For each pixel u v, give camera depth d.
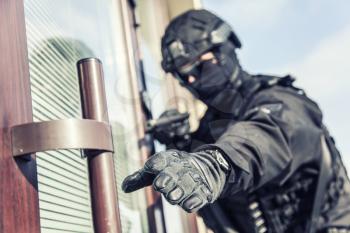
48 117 0.80
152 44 2.01
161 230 1.38
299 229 1.04
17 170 0.50
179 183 0.50
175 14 2.28
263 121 0.80
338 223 1.06
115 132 1.27
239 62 1.27
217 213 1.20
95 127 0.51
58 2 1.03
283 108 0.86
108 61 1.37
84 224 0.90
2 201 0.46
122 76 1.42
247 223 1.13
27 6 0.81
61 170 0.81
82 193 0.92
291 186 1.01
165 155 0.54
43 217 0.68
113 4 1.54
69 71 1.03
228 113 1.22
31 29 0.81
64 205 0.79
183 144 1.38
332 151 1.04
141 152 1.39
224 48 1.21
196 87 1.23
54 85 0.89
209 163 0.60
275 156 0.74
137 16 1.74
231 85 1.20
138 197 1.39
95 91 0.54
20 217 0.49
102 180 0.51
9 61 0.53
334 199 1.07
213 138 1.28
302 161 0.92
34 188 0.53
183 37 1.20
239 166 0.65
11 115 0.51
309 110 0.94
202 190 0.53
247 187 0.72
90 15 1.29
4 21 0.54
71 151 0.89
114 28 1.50
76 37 1.13
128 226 1.24
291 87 1.02
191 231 1.62
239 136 0.72
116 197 0.52
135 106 1.43
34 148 0.48
